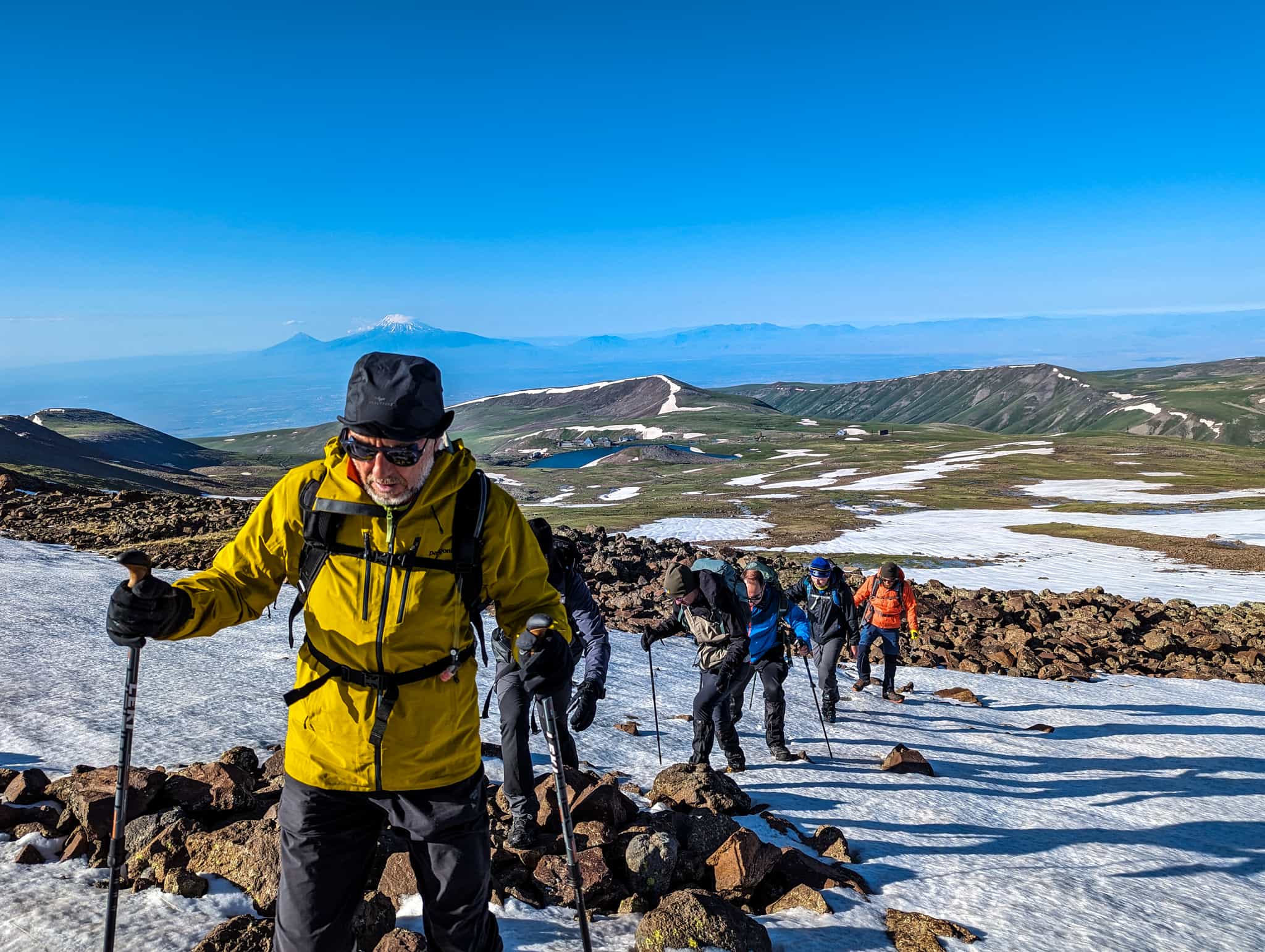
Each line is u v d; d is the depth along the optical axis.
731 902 4.49
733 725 7.48
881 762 8.41
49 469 81.06
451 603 2.46
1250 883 5.89
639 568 20.38
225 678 8.27
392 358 2.34
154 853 3.86
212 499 22.50
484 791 2.61
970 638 18.11
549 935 3.81
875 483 120.00
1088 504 84.62
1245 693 14.96
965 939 4.29
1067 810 7.39
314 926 2.42
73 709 6.71
